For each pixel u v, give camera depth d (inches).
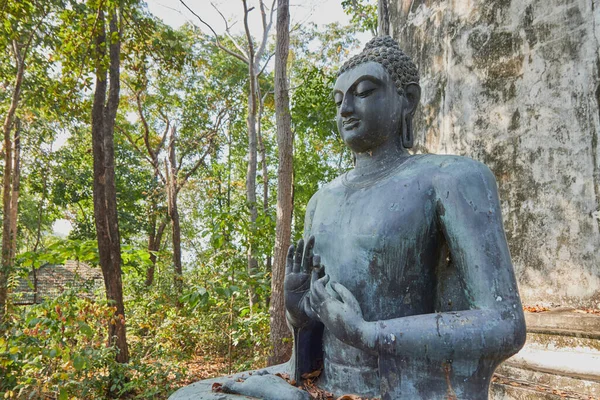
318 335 80.1
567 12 178.4
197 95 901.8
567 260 172.7
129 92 805.2
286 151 354.0
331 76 490.6
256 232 345.7
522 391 141.6
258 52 701.9
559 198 175.8
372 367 71.2
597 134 169.5
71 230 855.1
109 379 291.1
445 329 60.7
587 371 140.0
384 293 70.8
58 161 800.9
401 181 73.1
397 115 79.4
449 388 61.0
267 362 302.0
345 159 872.3
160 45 465.1
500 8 190.4
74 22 368.5
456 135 195.2
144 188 866.1
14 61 520.1
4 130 445.7
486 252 65.0
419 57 207.5
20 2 373.1
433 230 71.3
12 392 241.3
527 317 161.8
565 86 177.2
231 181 926.4
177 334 372.2
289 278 75.8
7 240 433.4
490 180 70.0
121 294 334.0
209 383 82.7
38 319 257.0
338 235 76.4
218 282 338.6
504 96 187.9
